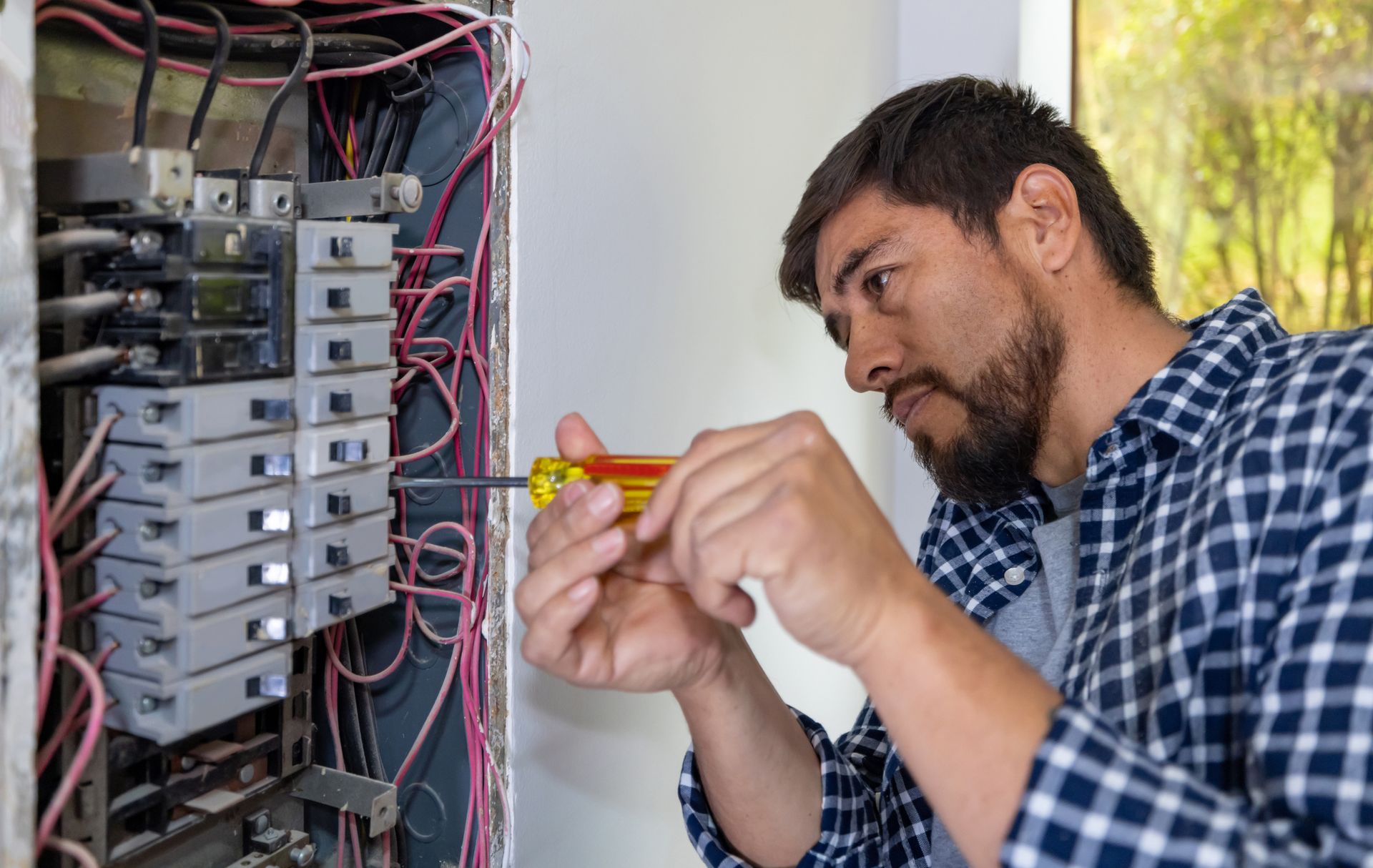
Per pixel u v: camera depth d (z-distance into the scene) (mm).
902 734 521
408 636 826
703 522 515
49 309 524
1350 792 477
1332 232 1904
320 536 657
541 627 617
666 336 1125
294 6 693
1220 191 1983
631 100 1026
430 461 864
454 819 849
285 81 684
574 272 943
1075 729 492
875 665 520
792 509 493
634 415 1065
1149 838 472
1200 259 2006
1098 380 881
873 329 935
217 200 592
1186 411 766
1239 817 473
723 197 1243
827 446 535
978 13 1912
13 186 488
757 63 1320
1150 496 782
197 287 565
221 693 597
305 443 645
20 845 491
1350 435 604
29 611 496
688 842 1192
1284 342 771
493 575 833
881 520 543
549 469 670
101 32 571
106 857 600
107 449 580
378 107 835
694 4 1146
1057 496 995
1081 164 927
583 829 979
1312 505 603
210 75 604
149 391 560
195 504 573
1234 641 641
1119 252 900
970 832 511
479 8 799
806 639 521
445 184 840
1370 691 489
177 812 667
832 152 982
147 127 669
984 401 882
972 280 878
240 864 718
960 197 886
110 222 574
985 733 505
